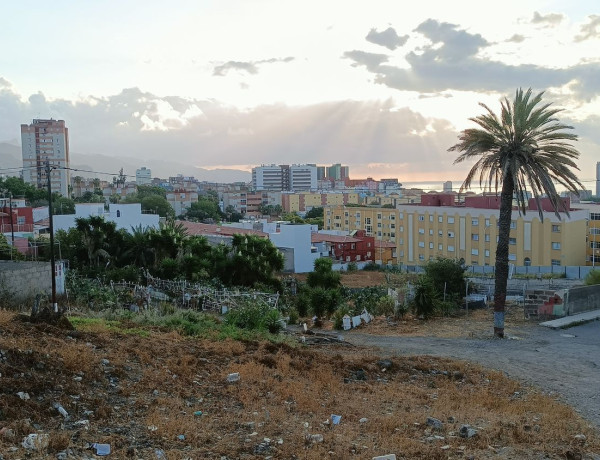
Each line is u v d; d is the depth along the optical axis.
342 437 9.39
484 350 20.94
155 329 18.62
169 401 10.29
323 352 18.66
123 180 187.25
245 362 14.35
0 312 16.64
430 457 8.66
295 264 69.56
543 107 24.53
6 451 7.01
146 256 44.97
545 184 24.03
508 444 9.70
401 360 17.38
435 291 31.20
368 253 89.06
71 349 11.89
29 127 151.62
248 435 9.02
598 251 74.06
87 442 7.86
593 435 10.68
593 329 25.84
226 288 37.81
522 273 61.38
